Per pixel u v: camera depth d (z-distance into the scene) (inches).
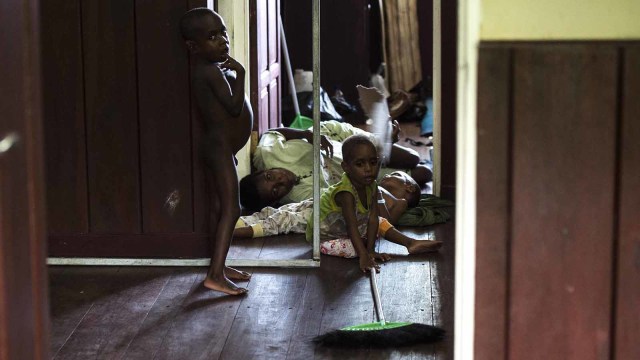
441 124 193.9
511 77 69.0
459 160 70.8
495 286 71.9
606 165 69.9
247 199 191.6
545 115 69.3
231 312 137.3
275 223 173.6
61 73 154.3
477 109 69.4
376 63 310.5
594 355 72.6
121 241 157.9
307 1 287.3
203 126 152.9
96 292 145.9
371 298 142.4
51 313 136.9
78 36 153.1
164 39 152.5
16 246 69.1
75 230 157.9
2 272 66.3
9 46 66.9
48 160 156.5
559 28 68.6
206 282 145.7
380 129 184.4
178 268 156.9
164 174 156.3
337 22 293.4
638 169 69.9
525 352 72.7
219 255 145.4
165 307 139.4
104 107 154.9
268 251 164.4
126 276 153.3
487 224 70.9
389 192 182.9
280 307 139.2
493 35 68.9
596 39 68.6
